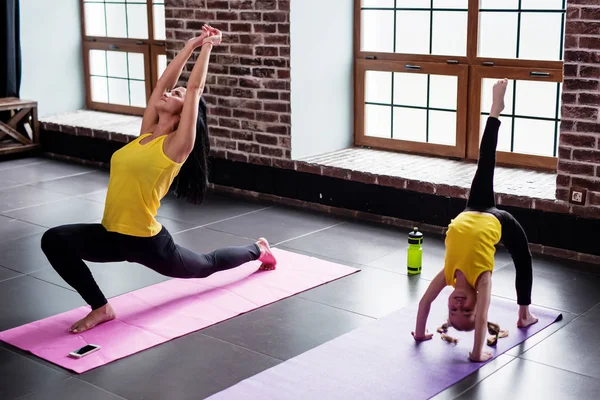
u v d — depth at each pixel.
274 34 6.15
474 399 3.29
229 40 6.45
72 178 7.18
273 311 4.24
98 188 6.84
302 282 4.62
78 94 8.56
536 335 3.89
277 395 3.33
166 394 3.38
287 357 3.71
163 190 4.00
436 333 3.92
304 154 6.34
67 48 8.41
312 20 6.18
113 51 8.23
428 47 6.12
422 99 6.22
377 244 5.31
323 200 6.12
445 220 5.48
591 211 4.87
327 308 4.27
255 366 3.62
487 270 3.54
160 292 4.49
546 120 5.64
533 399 3.29
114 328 4.02
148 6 7.75
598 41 4.70
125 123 7.79
